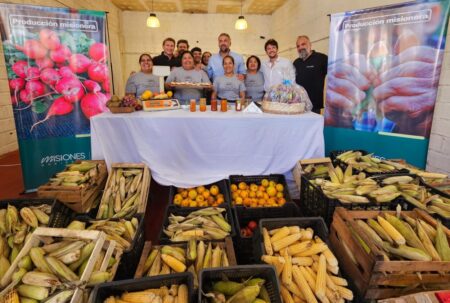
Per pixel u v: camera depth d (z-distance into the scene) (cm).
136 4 719
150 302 92
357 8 368
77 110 283
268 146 220
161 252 132
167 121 211
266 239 125
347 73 274
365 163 204
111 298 93
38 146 271
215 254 130
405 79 238
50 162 281
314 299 102
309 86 373
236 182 214
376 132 264
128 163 211
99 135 211
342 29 270
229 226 156
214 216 163
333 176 189
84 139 293
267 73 369
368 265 103
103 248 116
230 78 336
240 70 394
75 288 97
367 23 253
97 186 198
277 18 758
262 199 194
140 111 236
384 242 115
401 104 244
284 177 212
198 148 218
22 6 242
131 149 216
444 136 232
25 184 270
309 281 109
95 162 210
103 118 209
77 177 183
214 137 216
